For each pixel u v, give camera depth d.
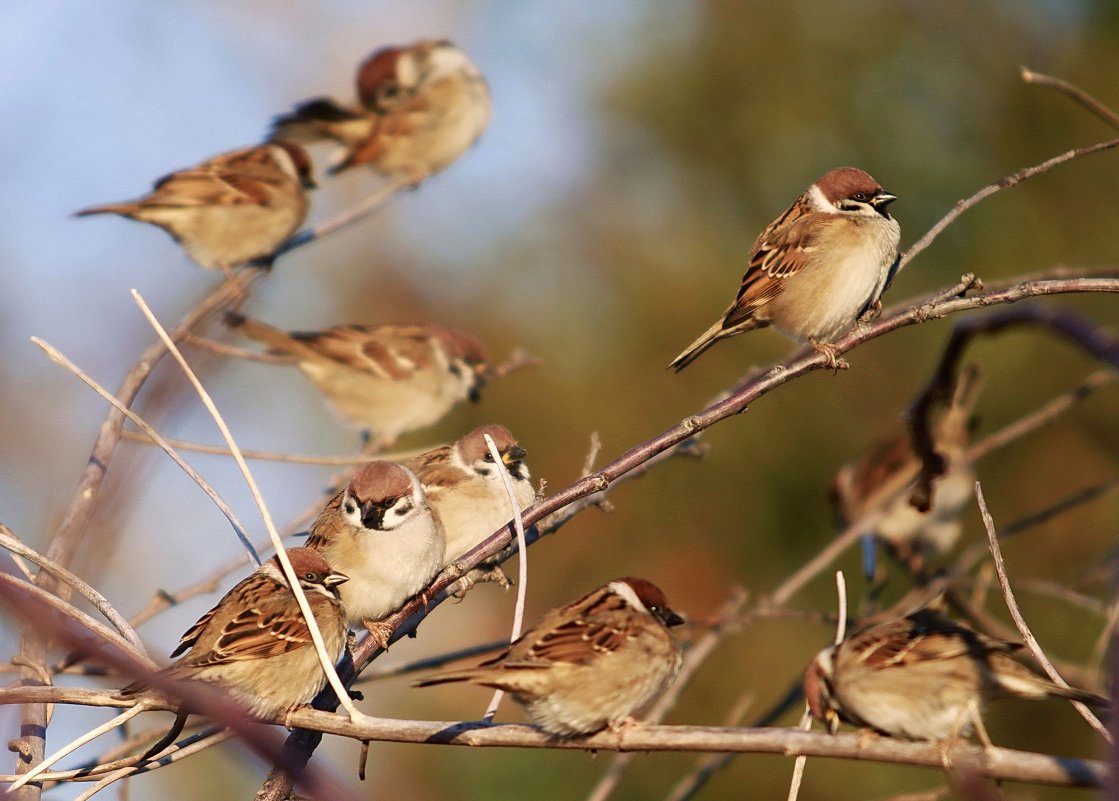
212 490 6.46
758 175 16.12
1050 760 4.57
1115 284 6.85
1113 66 15.32
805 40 16.22
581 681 5.80
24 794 6.10
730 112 16.34
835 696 6.01
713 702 13.78
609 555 14.88
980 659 5.71
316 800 2.80
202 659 6.93
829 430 14.74
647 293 15.84
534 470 15.28
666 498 14.83
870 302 9.99
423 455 9.93
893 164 15.60
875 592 10.52
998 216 15.13
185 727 7.11
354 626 8.13
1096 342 4.03
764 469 14.74
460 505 9.56
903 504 12.80
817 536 14.53
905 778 12.66
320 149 16.61
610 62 17.17
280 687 6.96
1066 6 15.75
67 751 5.51
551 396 15.55
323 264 17.31
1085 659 12.95
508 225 17.11
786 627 13.97
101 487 8.10
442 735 5.86
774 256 9.87
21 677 6.53
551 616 6.23
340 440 15.77
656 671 6.03
